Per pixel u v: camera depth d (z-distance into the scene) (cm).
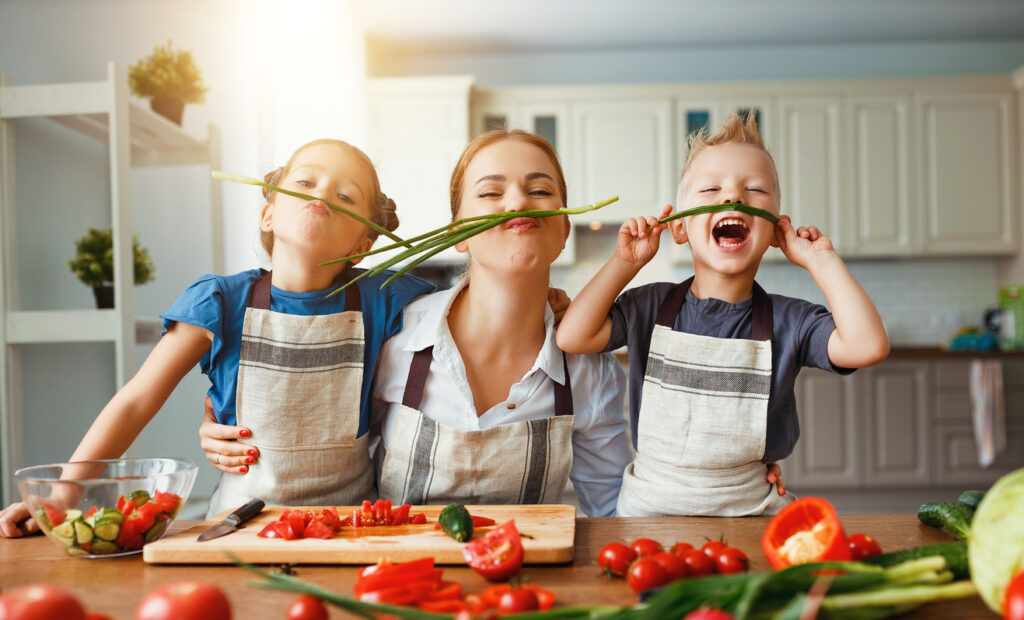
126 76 228
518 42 450
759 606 55
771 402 106
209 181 314
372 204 114
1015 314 416
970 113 426
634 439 113
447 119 423
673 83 439
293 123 330
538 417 116
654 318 113
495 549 75
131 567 81
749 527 95
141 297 296
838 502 392
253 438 108
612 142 432
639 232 107
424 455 109
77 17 271
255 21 326
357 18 391
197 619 50
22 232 244
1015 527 54
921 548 68
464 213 109
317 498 111
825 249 104
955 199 427
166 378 108
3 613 48
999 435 375
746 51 465
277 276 111
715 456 105
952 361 385
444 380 113
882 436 385
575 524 95
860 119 427
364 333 112
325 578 76
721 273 105
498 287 108
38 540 93
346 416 110
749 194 104
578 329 110
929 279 456
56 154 260
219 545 81
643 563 68
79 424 273
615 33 439
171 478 86
